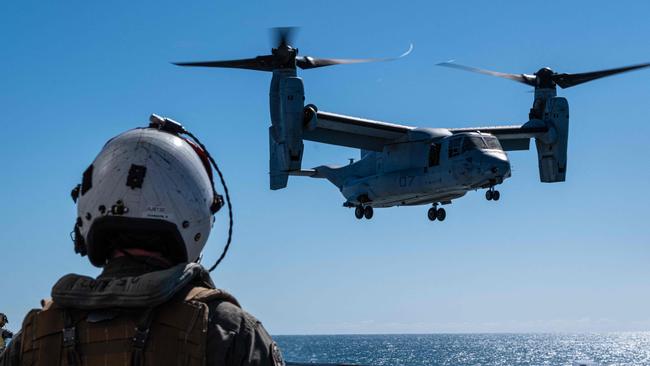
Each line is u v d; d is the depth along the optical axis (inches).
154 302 82.8
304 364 620.1
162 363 82.4
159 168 94.6
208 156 104.5
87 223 94.3
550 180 1425.9
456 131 1379.2
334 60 1288.1
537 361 6072.8
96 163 96.1
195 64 1242.6
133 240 93.0
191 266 88.0
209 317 84.5
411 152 1350.9
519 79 1440.7
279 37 1250.6
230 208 105.3
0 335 313.3
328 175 1615.4
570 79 1433.3
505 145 1499.8
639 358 6683.1
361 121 1341.0
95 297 85.0
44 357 84.9
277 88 1246.3
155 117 100.8
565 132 1407.5
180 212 94.8
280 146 1230.3
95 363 83.3
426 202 1384.1
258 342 84.9
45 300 91.0
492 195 1229.7
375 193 1417.3
